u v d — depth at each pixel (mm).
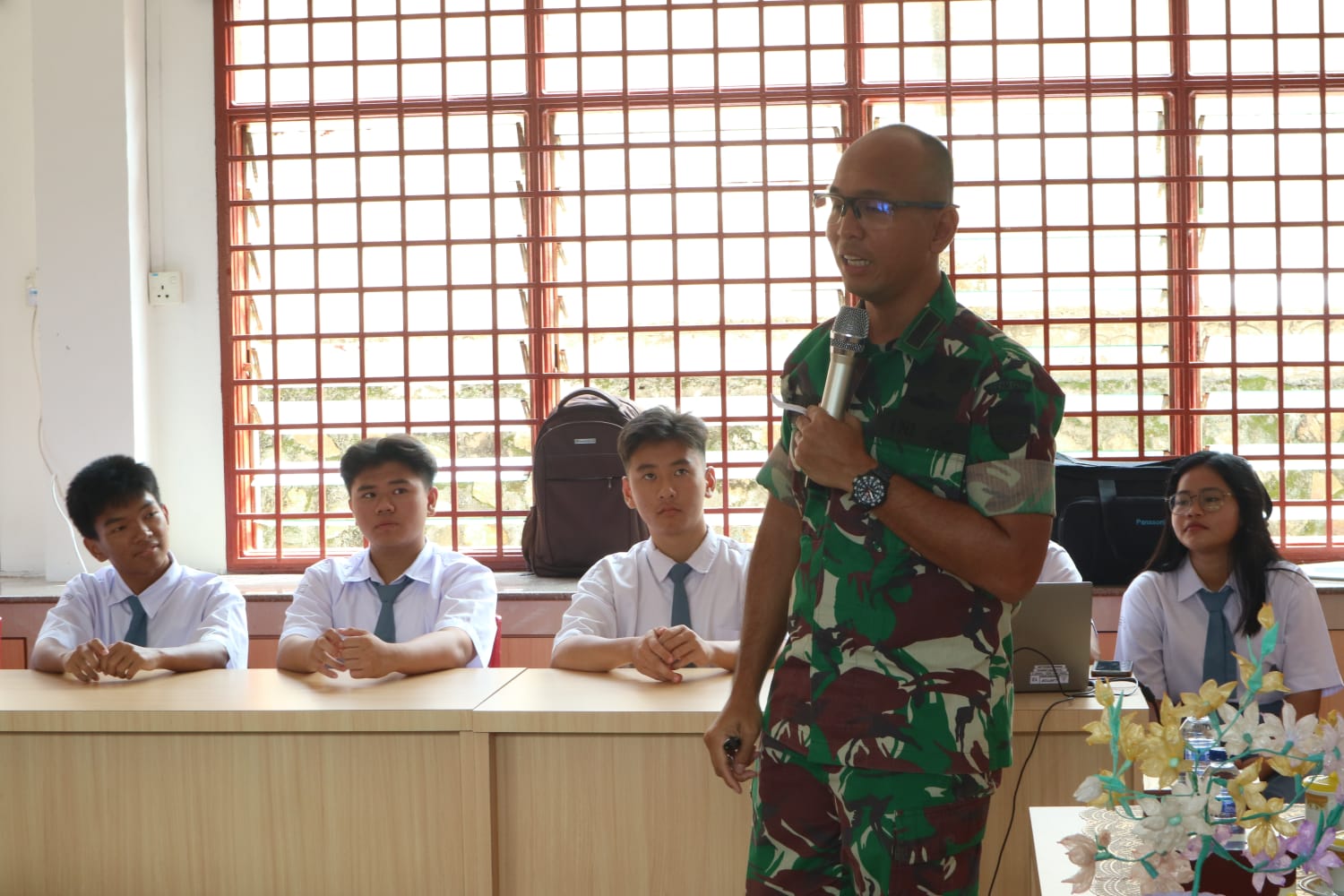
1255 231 4266
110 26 4207
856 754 1398
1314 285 4250
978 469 1398
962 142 4301
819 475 1423
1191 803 1109
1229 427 4301
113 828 2168
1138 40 4227
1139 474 3803
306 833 2135
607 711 2074
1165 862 1151
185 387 4398
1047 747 2035
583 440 3992
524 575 4203
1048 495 1398
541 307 4410
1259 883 1179
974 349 1423
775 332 4375
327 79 4426
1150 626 2879
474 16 4367
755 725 1634
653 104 4352
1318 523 4266
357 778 2121
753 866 1524
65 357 4223
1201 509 2779
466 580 2826
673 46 4336
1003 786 2049
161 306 4387
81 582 2893
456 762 2107
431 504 2949
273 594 3959
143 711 2139
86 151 4211
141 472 2854
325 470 4449
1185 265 4266
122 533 2811
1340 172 4230
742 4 4305
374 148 4445
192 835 2156
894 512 1378
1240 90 4227
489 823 2090
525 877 2119
